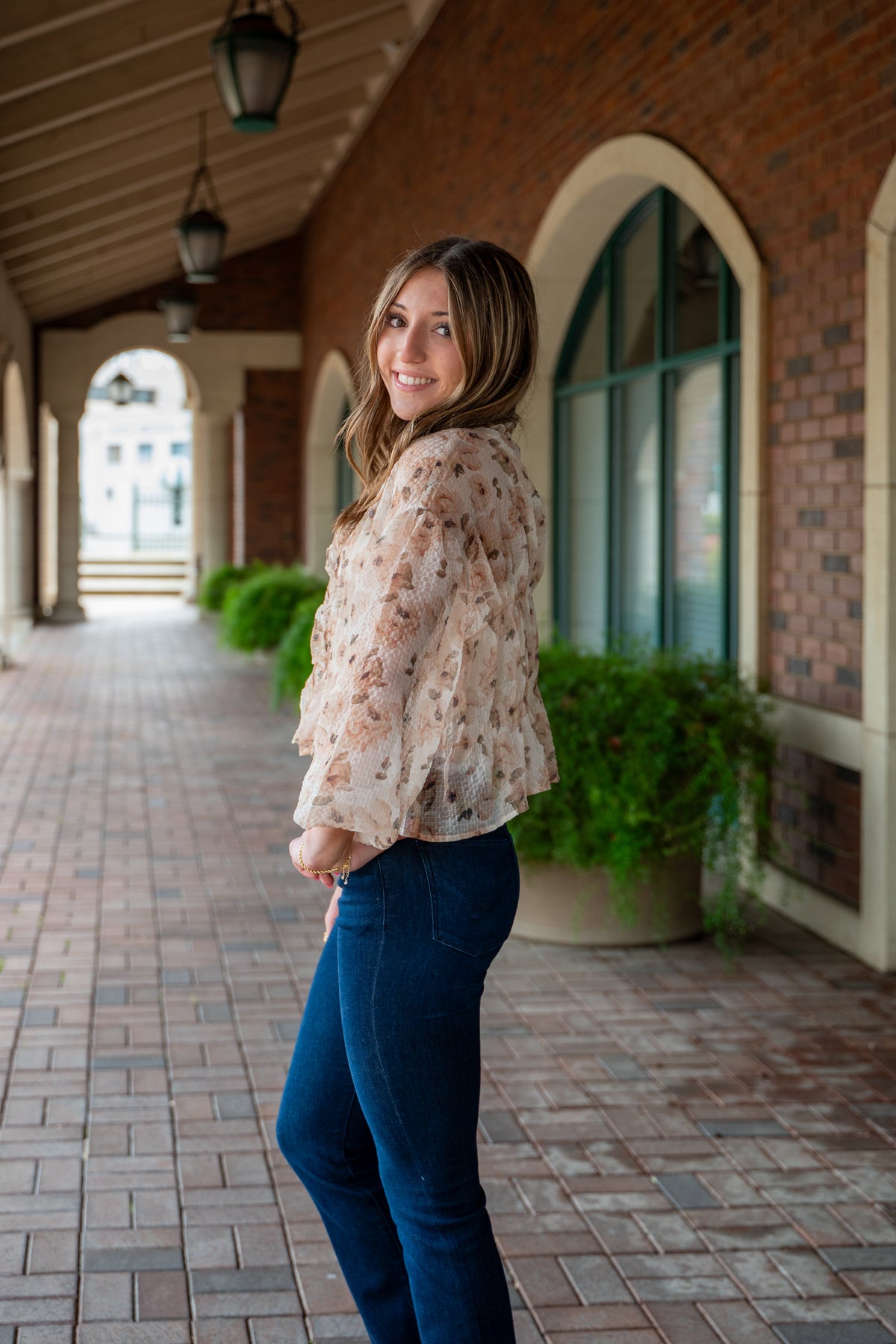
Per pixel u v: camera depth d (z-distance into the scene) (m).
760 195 5.42
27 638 17.02
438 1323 1.71
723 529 6.64
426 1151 1.70
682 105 6.12
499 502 1.68
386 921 1.65
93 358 18.78
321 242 17.11
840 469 4.89
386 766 1.54
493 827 1.70
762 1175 3.15
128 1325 2.49
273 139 12.96
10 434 16.62
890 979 4.59
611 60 6.96
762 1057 3.88
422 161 11.33
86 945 4.93
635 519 7.89
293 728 10.38
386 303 1.76
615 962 4.74
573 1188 3.08
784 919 5.32
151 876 6.00
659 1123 3.43
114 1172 3.11
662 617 7.45
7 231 11.99
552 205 7.87
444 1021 1.67
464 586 1.64
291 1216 2.92
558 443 8.98
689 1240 2.85
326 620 1.87
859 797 4.80
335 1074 1.84
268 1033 4.05
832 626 4.99
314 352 17.78
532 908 4.96
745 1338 2.49
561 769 4.64
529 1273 2.71
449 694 1.63
